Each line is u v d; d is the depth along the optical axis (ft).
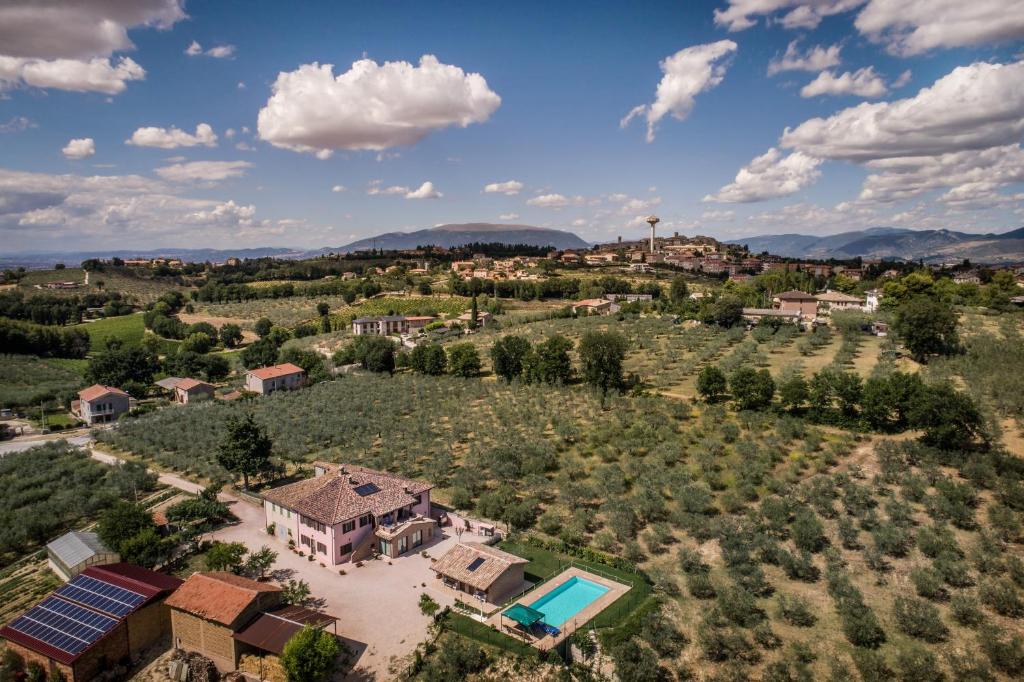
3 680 157.79
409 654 160.45
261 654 158.40
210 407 442.09
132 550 205.98
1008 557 176.14
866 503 209.77
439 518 242.99
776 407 298.97
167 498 276.41
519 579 190.39
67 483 295.28
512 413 348.18
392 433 343.67
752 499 227.61
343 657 159.53
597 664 154.40
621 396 353.31
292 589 185.88
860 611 161.89
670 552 203.92
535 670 153.28
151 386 547.49
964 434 236.84
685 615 171.22
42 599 187.73
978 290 605.31
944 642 153.58
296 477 299.17
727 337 478.59
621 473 252.42
